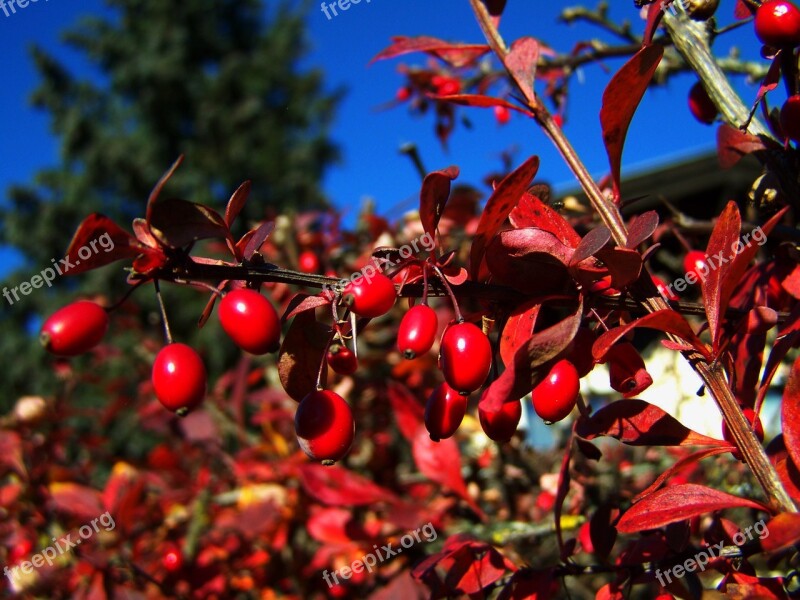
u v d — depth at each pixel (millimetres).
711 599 155
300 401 120
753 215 204
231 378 394
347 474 240
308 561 309
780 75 128
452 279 113
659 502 107
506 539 230
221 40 2279
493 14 143
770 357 115
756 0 140
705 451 109
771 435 316
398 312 326
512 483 290
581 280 109
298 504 310
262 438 377
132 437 1126
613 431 119
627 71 111
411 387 345
